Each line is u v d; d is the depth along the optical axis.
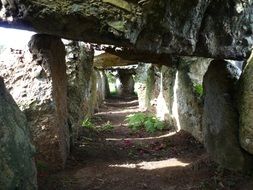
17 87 5.60
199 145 7.21
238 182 4.81
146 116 11.90
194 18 4.50
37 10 3.64
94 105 15.80
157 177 5.44
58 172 5.54
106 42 4.16
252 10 5.25
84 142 8.07
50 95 5.55
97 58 11.51
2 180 2.93
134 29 3.91
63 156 5.77
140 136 9.80
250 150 4.69
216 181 4.94
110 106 22.41
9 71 5.67
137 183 5.17
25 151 3.51
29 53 5.64
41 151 5.52
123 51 7.65
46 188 4.84
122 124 12.93
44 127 5.50
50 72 5.58
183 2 4.16
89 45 8.11
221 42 5.15
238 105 5.01
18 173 3.21
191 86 7.69
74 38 4.28
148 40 4.26
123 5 3.75
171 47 4.54
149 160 6.62
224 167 5.22
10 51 5.74
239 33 5.28
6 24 4.07
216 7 4.73
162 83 11.22
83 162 6.33
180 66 8.41
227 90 5.28
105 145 8.18
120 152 7.45
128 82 30.11
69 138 6.70
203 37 4.88
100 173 5.63
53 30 4.08
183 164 6.03
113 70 21.28
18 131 3.45
